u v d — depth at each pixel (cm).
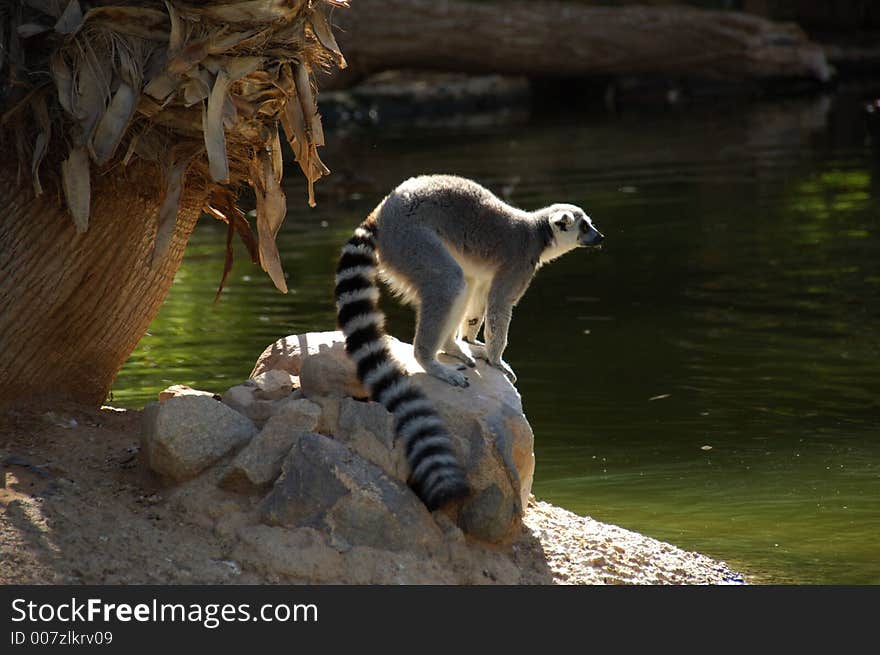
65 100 870
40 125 890
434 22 4081
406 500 830
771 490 1080
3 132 909
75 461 891
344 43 4066
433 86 4753
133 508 830
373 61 4150
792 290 1880
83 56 874
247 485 842
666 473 1127
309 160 988
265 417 908
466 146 3566
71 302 955
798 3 5153
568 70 4325
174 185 922
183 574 759
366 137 3850
